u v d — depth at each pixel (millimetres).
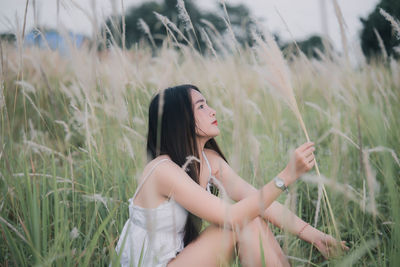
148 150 1715
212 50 2178
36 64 1828
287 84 1349
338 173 2094
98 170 2113
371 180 1182
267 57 1343
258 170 1157
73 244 1668
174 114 1623
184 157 1631
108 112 2059
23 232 1610
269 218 1722
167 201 1568
